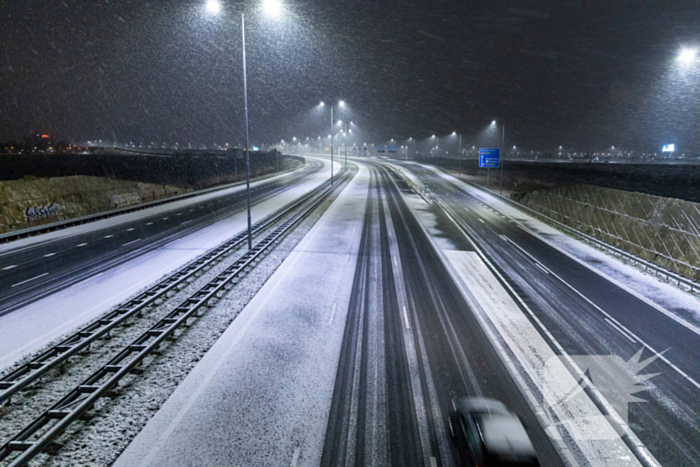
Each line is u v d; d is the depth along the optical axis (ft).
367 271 74.74
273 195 176.76
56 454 29.04
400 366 42.22
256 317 53.47
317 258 82.48
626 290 68.74
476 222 126.21
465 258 85.40
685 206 90.89
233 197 169.07
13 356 42.57
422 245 95.40
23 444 28.84
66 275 68.69
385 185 223.51
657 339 50.67
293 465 28.66
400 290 65.26
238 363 41.96
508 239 104.47
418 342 47.67
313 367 41.60
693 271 79.20
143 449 29.76
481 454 27.53
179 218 121.08
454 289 66.54
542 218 132.57
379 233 107.14
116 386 37.50
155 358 42.68
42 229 100.58
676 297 65.92
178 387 37.58
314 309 56.65
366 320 53.47
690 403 37.60
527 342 48.70
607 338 50.55
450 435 32.04
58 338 46.70
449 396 37.19
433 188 214.90
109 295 60.13
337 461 29.12
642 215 103.60
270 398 36.24
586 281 73.15
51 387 37.35
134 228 106.63
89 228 106.01
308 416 33.96
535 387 39.19
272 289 64.18
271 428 32.40
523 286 69.26
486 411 31.45
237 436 31.40
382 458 29.48
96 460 28.58
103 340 46.44
